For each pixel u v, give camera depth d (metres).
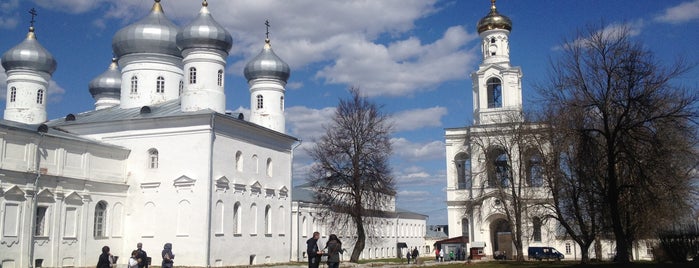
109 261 27.55
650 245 57.56
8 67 63.72
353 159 62.88
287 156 65.44
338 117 64.12
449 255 83.94
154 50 62.84
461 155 94.12
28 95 63.09
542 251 80.88
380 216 65.69
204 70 58.12
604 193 45.19
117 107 64.69
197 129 53.03
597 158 43.81
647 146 41.59
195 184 52.16
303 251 79.94
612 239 57.91
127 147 55.34
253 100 66.56
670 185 43.50
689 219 52.66
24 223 44.22
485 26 97.44
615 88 41.31
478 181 87.31
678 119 40.44
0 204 42.50
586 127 43.56
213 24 58.78
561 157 53.31
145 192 53.88
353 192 62.56
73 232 48.69
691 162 44.97
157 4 65.31
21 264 43.66
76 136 53.41
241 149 57.12
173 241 52.00
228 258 53.44
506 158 78.56
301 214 80.38
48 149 47.03
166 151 53.84
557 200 56.53
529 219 67.38
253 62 66.38
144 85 62.50
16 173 43.75
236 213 55.81
